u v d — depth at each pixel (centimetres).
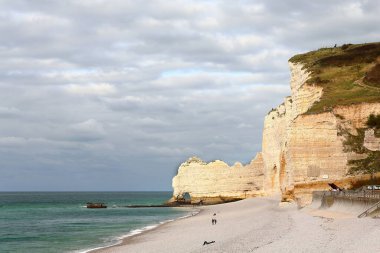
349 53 9588
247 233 4569
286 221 5209
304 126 6719
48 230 7350
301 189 6606
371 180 6247
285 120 9981
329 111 6794
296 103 8681
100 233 6656
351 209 4781
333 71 8919
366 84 8162
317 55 10169
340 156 6569
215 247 3809
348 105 7006
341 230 3644
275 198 10862
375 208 4169
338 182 6438
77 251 4741
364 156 6544
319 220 4597
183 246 4391
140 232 6550
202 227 6344
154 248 4478
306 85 8612
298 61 10069
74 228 7656
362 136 6744
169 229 6662
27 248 5166
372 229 3388
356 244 2945
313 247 3080
